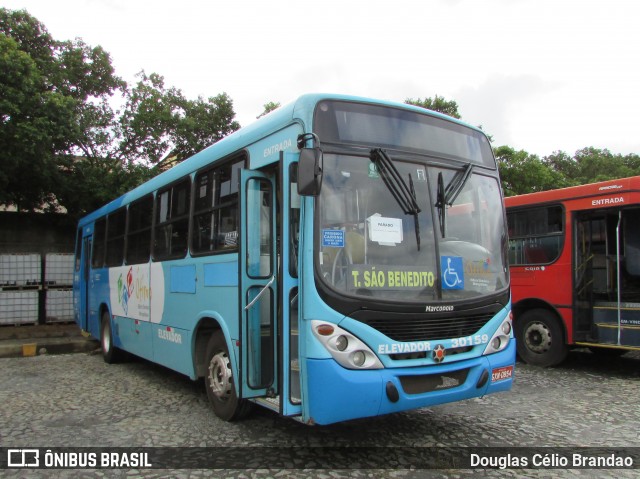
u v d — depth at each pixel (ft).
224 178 18.10
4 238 46.03
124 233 28.43
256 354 15.24
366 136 14.51
